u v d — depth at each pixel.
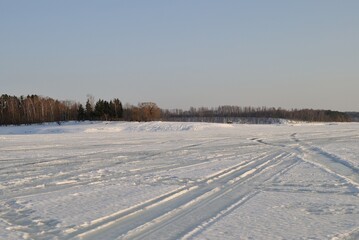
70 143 31.86
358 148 26.23
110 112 92.00
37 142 32.97
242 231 8.12
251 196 11.54
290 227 8.44
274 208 10.09
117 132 51.03
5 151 25.33
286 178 14.65
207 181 13.98
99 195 11.63
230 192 12.13
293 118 128.12
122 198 11.16
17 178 14.86
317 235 7.90
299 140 33.88
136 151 25.16
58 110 97.50
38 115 92.19
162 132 49.41
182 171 16.44
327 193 12.00
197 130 54.22
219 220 8.91
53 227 8.45
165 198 11.12
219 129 55.88
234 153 23.72
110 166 18.28
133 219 9.01
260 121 114.12
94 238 7.70
